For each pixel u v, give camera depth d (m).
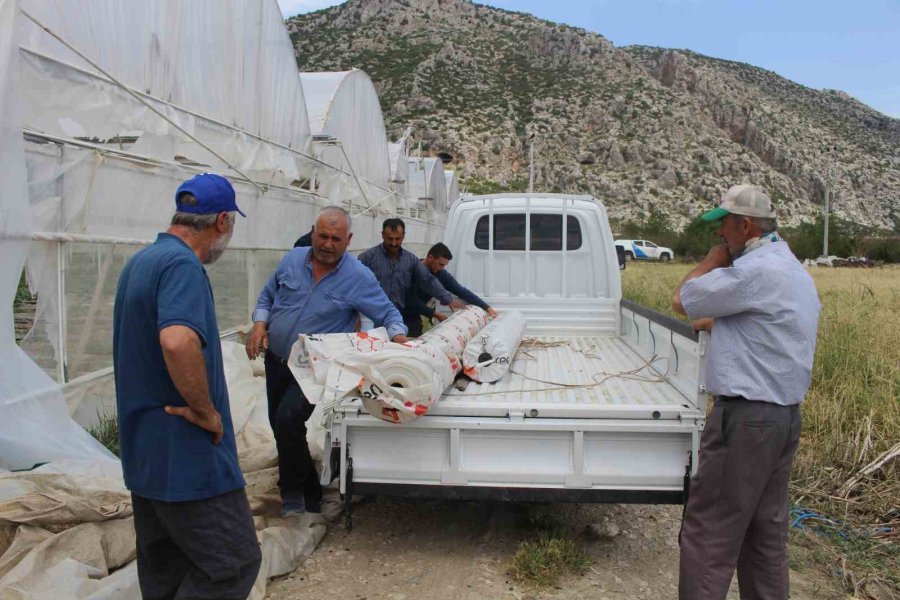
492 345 4.75
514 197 6.90
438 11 140.88
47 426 4.71
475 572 4.11
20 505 3.56
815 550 4.56
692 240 56.81
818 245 54.84
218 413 2.71
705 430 3.35
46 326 5.79
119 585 3.27
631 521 4.95
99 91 6.45
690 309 3.28
